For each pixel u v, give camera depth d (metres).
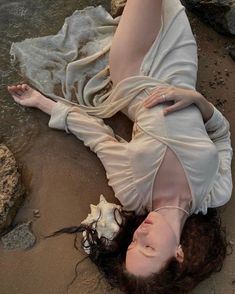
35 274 2.12
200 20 2.65
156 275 1.81
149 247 1.84
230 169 2.18
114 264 1.92
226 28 2.58
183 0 2.66
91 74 2.46
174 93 2.04
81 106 2.36
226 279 2.15
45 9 2.60
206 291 2.12
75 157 2.31
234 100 2.50
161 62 2.13
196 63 2.21
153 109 2.04
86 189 2.27
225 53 2.60
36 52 2.47
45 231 2.18
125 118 2.39
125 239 1.97
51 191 2.25
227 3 2.54
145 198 2.01
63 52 2.49
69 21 2.54
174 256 1.84
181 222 1.96
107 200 2.25
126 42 2.13
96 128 2.24
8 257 2.13
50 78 2.44
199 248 1.94
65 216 2.21
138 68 2.13
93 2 2.63
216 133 2.23
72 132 2.30
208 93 2.50
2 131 2.33
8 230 2.16
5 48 2.49
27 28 2.55
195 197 2.00
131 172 2.02
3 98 2.38
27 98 2.35
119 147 2.09
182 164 1.97
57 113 2.30
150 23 2.12
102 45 2.50
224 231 2.20
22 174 2.26
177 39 2.16
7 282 2.10
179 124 2.02
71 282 2.12
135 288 1.82
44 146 2.32
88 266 2.14
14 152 2.30
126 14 2.16
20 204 2.20
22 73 2.44
